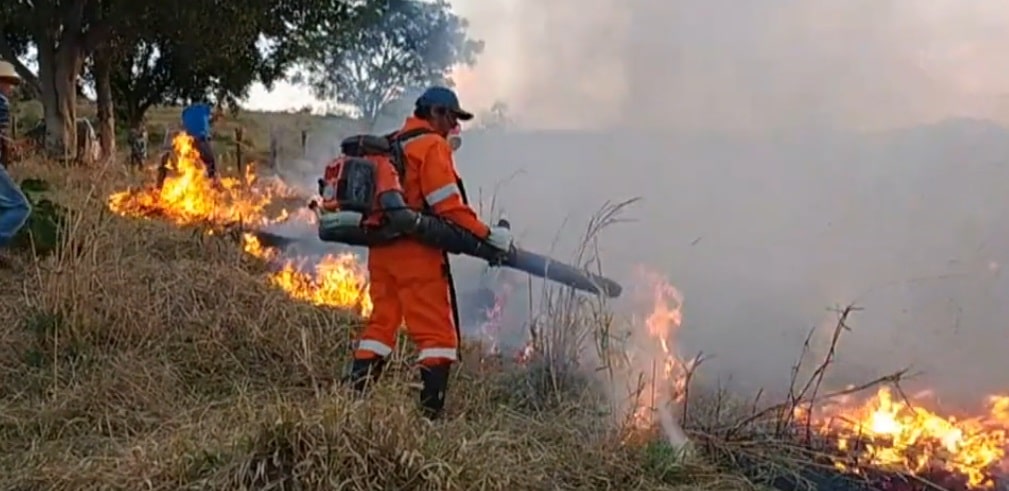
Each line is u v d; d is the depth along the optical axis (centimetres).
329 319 491
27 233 591
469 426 354
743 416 397
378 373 397
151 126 2923
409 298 382
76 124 1789
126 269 526
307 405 336
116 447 345
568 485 327
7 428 368
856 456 367
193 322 470
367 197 376
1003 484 354
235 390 410
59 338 439
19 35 1973
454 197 378
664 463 342
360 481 290
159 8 1716
